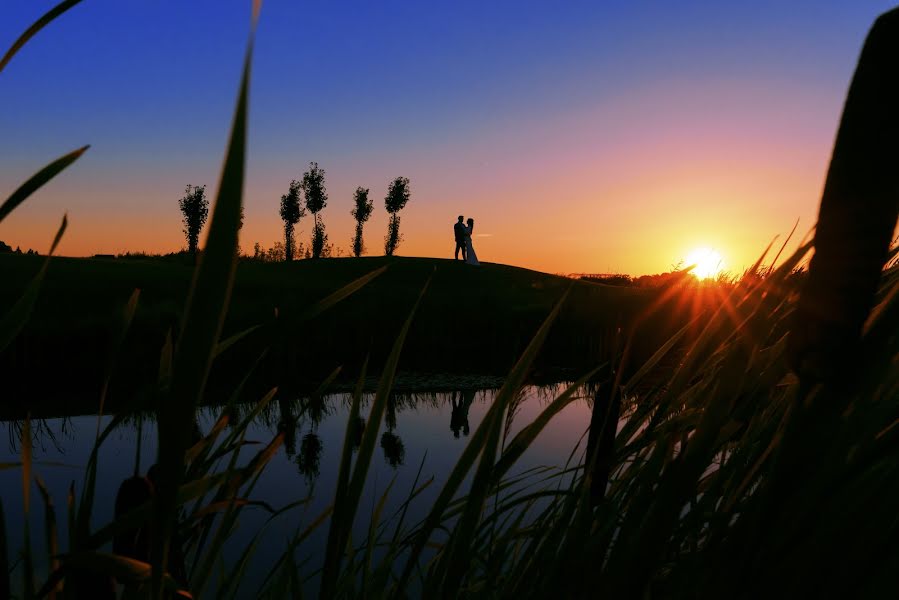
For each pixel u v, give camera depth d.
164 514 0.23
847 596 0.34
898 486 0.35
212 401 10.09
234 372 11.81
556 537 0.77
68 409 9.63
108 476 5.84
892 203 0.26
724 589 0.37
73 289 16.92
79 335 12.16
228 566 3.21
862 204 0.26
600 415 0.81
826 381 0.29
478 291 26.86
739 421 0.56
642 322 0.75
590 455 0.82
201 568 0.66
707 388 0.66
